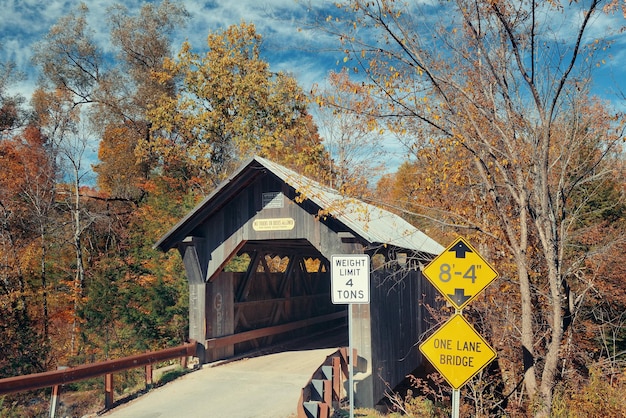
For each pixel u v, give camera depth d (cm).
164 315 2003
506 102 1045
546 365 984
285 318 1912
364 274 851
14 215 2592
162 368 1492
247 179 1402
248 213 1432
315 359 1522
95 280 2083
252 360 1533
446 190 1241
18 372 1744
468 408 1209
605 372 1317
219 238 1458
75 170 2739
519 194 1063
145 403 1123
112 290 1984
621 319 1631
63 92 3550
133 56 3944
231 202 1456
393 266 1469
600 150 1222
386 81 995
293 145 3259
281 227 1394
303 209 1376
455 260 759
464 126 1116
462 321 736
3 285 2211
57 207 2919
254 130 3491
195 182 3425
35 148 3041
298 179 1378
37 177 2650
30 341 1870
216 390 1196
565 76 899
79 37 3791
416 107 1037
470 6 995
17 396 1432
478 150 1117
